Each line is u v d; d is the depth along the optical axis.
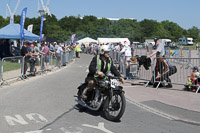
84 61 24.84
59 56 17.36
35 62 12.77
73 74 13.93
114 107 5.35
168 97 7.93
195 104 7.00
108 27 85.06
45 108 6.35
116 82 5.30
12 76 10.52
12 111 5.99
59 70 16.06
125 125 5.12
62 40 74.00
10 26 20.16
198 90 8.80
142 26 115.25
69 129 4.77
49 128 4.80
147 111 6.33
